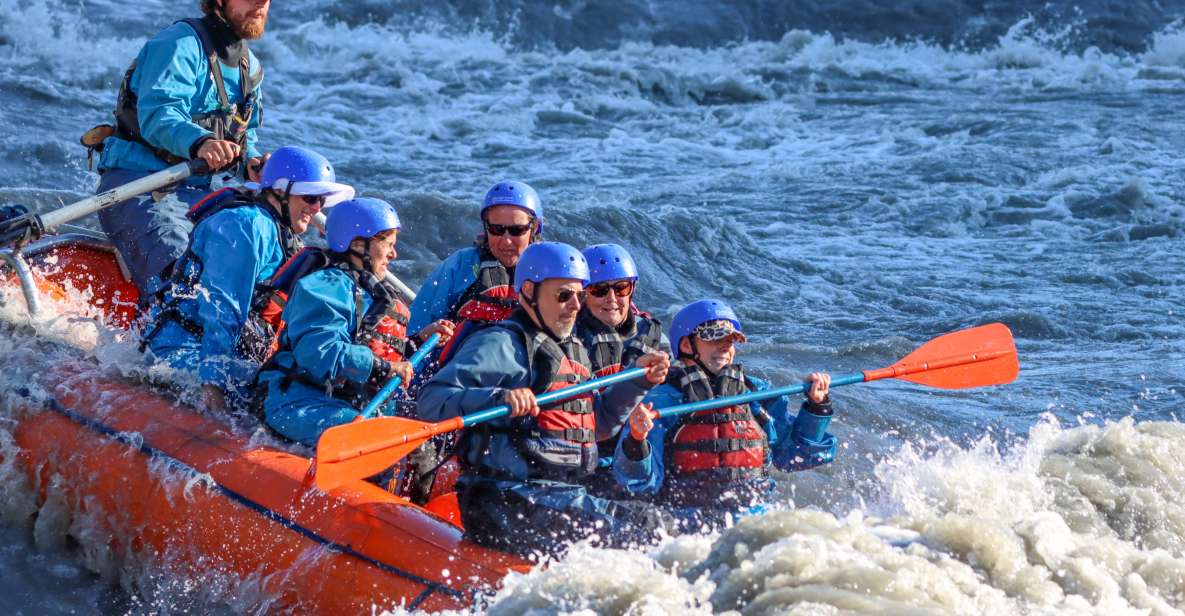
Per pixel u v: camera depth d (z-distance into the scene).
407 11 82.44
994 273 40.44
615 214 38.91
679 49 84.38
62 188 42.88
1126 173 54.44
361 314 17.72
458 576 14.16
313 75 72.25
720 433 16.16
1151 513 16.47
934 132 65.81
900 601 11.49
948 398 27.00
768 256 39.97
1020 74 83.62
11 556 17.62
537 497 14.75
